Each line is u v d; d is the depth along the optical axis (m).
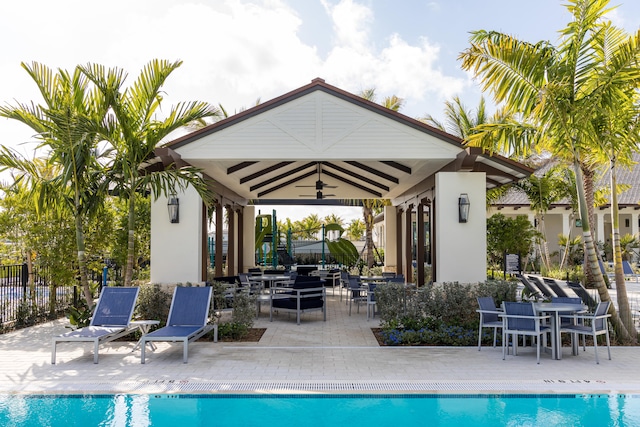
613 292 18.98
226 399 5.99
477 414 5.58
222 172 13.12
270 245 26.66
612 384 6.32
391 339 8.90
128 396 6.05
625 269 25.78
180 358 7.84
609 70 8.58
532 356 8.00
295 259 28.81
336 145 10.73
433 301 9.82
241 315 9.86
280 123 10.75
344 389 6.07
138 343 8.70
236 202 18.55
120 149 9.73
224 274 19.88
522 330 7.73
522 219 22.72
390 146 10.73
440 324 9.43
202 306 8.77
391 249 21.83
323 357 7.90
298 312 11.26
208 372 6.96
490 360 7.71
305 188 19.84
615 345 8.95
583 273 22.58
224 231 30.11
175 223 10.80
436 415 5.56
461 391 6.04
